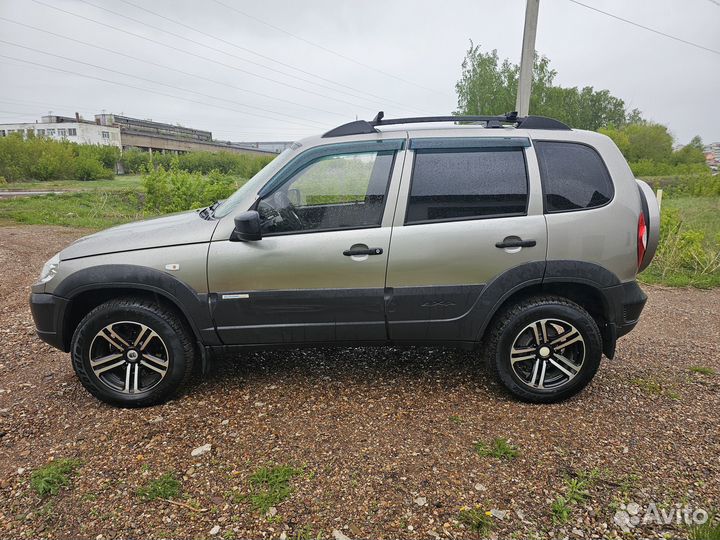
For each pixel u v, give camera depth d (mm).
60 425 3072
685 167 51688
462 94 37031
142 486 2498
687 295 7094
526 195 3148
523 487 2496
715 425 3098
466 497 2426
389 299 3186
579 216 3139
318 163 3191
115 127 77938
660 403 3387
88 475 2582
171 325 3193
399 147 3189
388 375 3773
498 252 3125
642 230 3236
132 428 3025
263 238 3135
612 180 3201
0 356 4195
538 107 40438
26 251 9289
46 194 23609
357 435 2951
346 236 3125
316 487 2494
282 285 3160
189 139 88562
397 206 3139
